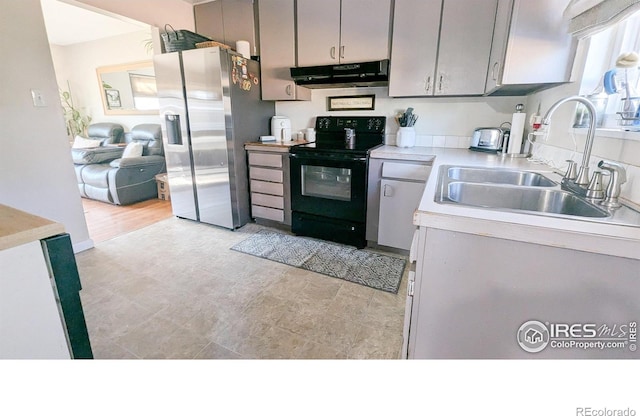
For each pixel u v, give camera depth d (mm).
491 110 2529
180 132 3094
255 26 3012
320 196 2719
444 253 933
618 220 854
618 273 772
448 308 979
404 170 2311
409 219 2395
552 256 821
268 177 2998
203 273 2260
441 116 2705
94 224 3287
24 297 733
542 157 1894
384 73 2445
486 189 1347
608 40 1381
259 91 3123
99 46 5168
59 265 789
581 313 834
